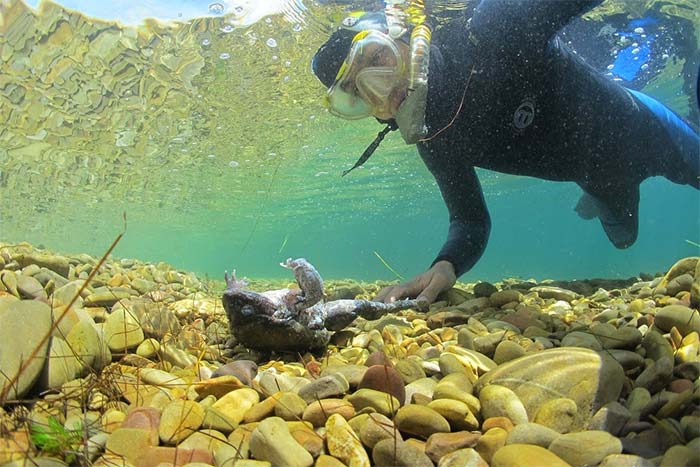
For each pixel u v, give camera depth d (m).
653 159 0.89
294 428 0.29
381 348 0.47
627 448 0.25
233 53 1.10
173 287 0.80
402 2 0.68
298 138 1.77
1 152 1.66
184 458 0.27
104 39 1.04
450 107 0.73
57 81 1.20
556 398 0.29
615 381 0.31
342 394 0.34
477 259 0.79
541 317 0.52
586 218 1.24
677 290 0.57
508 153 0.81
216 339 0.54
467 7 0.69
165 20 0.98
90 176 2.08
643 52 1.13
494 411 0.29
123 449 0.27
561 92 0.76
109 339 0.44
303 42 1.04
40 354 0.35
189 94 1.32
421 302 0.63
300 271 0.46
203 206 3.12
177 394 0.35
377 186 2.92
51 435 0.27
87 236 3.76
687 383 0.31
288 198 3.06
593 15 0.97
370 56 0.64
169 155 1.89
